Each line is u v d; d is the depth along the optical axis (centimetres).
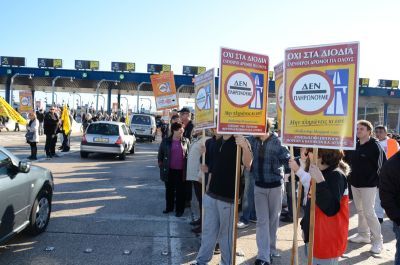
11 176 532
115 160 1684
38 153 1753
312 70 371
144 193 1006
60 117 1894
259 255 527
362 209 654
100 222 720
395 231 401
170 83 1262
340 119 357
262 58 473
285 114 385
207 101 560
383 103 4600
